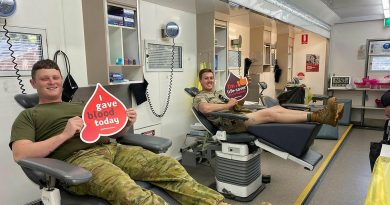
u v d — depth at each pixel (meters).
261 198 2.44
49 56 2.25
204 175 3.01
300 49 6.49
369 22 5.76
